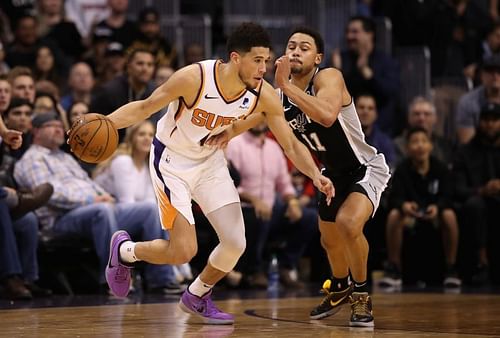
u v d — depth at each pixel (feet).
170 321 31.50
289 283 52.54
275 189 53.72
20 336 26.48
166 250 29.14
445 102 65.92
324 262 56.08
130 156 47.55
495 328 30.01
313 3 71.00
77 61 62.64
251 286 51.06
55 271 46.55
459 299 43.70
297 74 30.50
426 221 54.90
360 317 30.14
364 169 31.55
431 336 27.37
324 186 28.32
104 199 45.96
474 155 57.16
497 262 56.24
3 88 44.93
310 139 31.32
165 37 66.23
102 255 44.73
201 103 27.73
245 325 30.55
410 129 55.06
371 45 62.95
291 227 53.06
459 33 72.54
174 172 29.07
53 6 64.85
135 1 69.26
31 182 44.60
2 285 41.63
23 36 58.95
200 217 50.11
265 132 53.06
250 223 50.06
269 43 27.50
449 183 55.06
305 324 31.09
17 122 45.01
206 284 30.58
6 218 41.37
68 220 45.29
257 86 28.04
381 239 55.57
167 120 29.04
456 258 55.77
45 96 49.16
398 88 63.36
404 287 53.72
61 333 27.37
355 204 30.12
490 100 60.80
